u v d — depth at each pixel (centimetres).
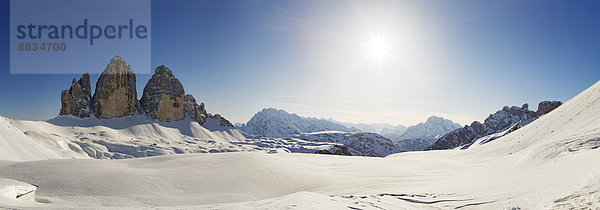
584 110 4188
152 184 2744
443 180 2469
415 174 3328
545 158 1850
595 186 949
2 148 5519
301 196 1360
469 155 5003
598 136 1919
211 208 1170
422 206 1262
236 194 2611
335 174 3525
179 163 3697
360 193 2234
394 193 1747
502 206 1077
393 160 4897
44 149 7225
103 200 2225
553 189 1104
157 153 12900
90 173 2953
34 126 14038
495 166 2456
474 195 1361
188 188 2755
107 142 13412
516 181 1518
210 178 3066
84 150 11419
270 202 1278
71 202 2106
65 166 3184
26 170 2972
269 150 17238
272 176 3250
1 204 1162
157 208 1207
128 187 2600
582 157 1500
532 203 1014
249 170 3400
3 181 1797
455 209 1155
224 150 15612
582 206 806
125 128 18700
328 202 1255
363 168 3934
